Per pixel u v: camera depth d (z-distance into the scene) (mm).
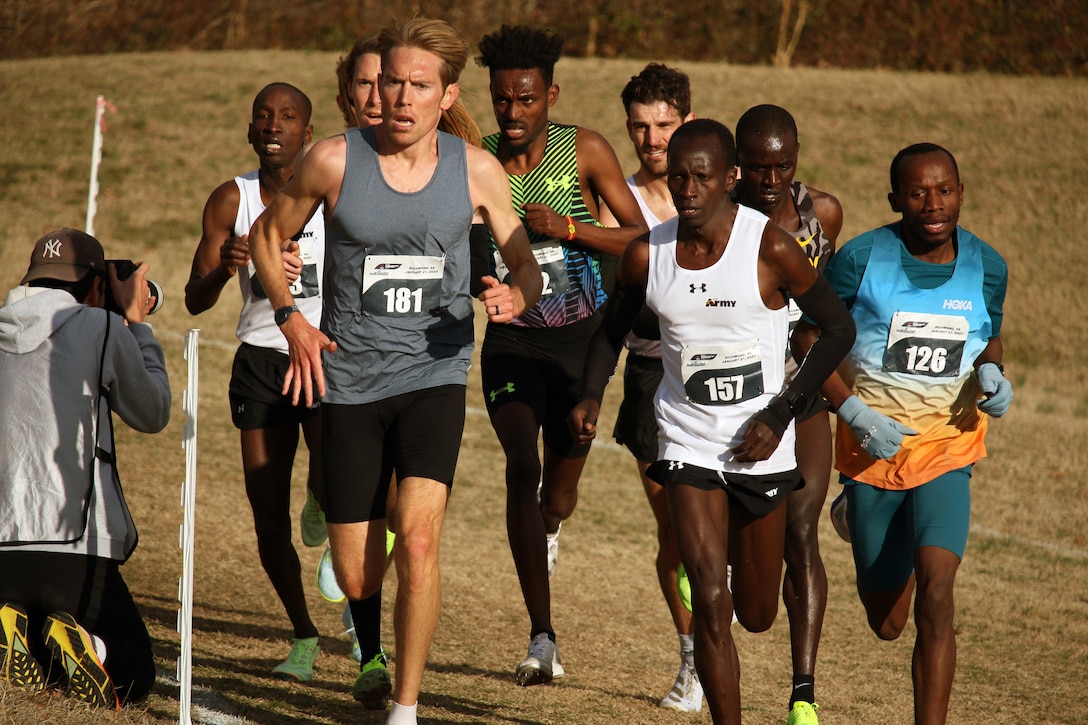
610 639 23641
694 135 13562
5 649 13094
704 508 13969
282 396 18828
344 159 14039
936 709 14352
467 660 20719
